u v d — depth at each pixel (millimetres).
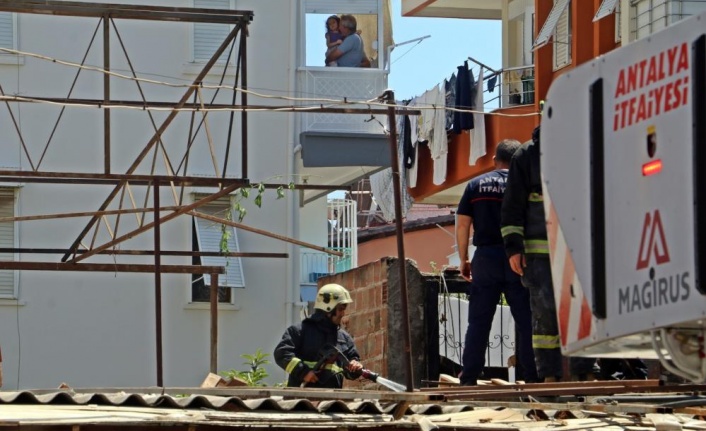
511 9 33188
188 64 30719
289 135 30672
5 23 30172
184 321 30516
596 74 7309
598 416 9000
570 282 7539
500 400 10156
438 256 45281
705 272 6457
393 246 45938
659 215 6793
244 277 30562
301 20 30844
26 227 29984
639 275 6934
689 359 6902
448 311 18094
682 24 6703
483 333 12828
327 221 33438
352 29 30875
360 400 9812
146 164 30250
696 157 6531
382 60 30766
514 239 11438
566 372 11773
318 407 9078
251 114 30703
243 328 30656
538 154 11422
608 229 7172
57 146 30219
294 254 30719
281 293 30734
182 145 30438
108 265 19578
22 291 30000
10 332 29891
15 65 30094
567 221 7492
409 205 32688
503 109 28156
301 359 13281
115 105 15875
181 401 9297
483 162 28984
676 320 6648
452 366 18016
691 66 6609
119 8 17375
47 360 29984
